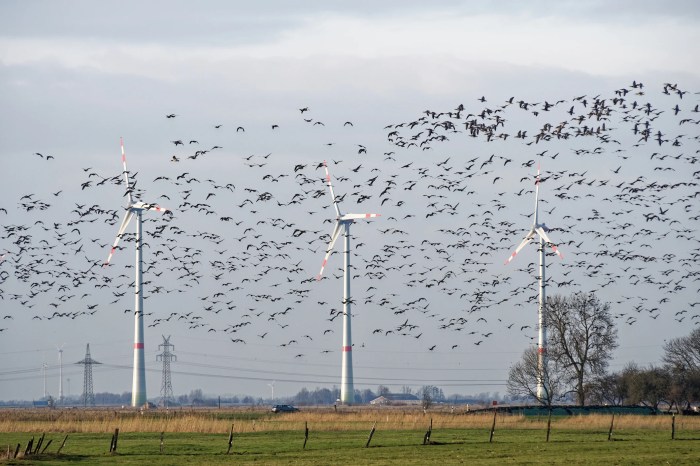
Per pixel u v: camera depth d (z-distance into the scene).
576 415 130.75
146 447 83.12
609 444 82.81
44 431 105.81
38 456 73.94
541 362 141.88
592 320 147.75
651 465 64.50
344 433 101.06
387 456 73.00
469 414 132.00
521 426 111.56
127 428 108.19
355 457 72.62
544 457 70.94
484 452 75.62
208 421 115.31
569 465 64.75
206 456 75.31
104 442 89.06
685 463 65.56
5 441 89.62
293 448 81.38
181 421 114.44
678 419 120.44
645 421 116.50
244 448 82.00
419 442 86.25
